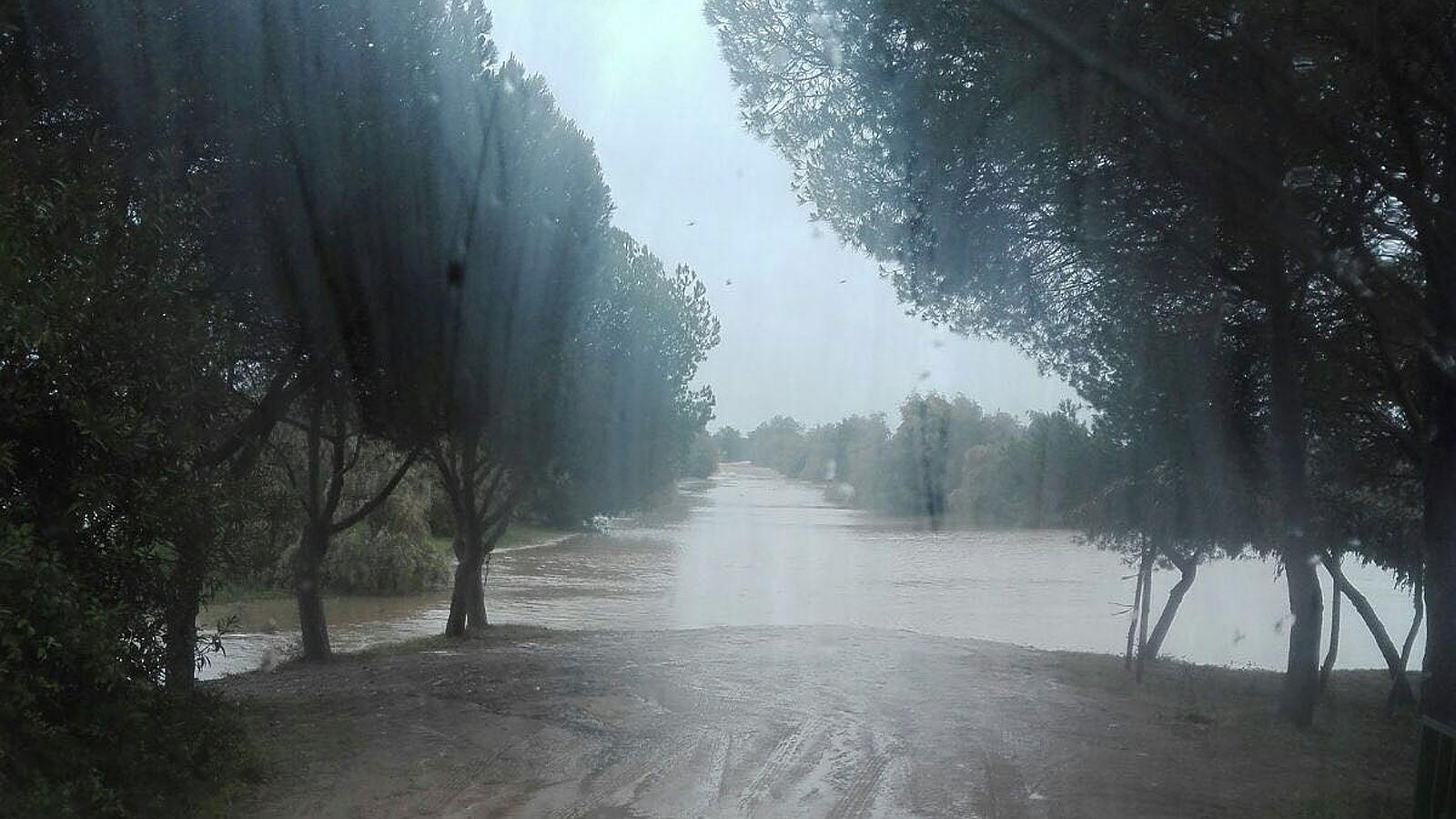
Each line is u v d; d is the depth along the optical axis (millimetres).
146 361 6742
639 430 21859
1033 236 10000
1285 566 12805
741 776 8867
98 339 6395
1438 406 8609
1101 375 12727
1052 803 8234
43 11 8344
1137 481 15102
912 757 9680
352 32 10602
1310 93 7328
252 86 9742
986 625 25203
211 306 8070
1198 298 11016
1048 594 30328
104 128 8719
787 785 8617
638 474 22156
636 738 10195
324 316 10758
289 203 10227
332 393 12016
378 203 11008
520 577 35562
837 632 20250
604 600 29859
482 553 21625
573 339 16781
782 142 10422
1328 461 12984
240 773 7949
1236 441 12133
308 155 10211
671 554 42375
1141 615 15273
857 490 53688
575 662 15625
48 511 6363
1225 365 11703
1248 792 8781
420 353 11992
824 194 10344
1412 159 7902
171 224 7309
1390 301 8391
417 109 11258
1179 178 8602
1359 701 15086
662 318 22328
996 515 37000
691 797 8227
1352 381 11344
